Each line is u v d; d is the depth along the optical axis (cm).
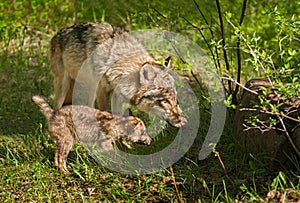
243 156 1067
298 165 957
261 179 979
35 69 1692
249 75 1502
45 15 1994
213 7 1869
